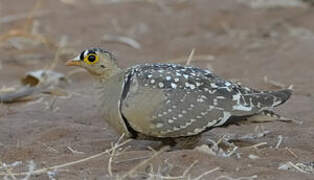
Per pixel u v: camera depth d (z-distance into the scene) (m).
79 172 12.02
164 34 26.27
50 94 18.80
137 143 13.93
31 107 17.73
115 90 12.95
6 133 15.02
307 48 22.88
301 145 13.68
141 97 12.55
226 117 12.59
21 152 13.36
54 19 27.95
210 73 13.15
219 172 11.77
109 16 28.39
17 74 21.86
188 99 12.56
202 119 12.58
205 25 27.02
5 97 18.20
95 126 15.68
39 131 15.10
